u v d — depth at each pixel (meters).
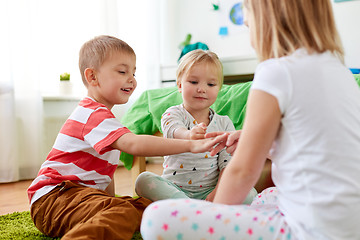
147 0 3.08
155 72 3.10
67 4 2.59
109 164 1.17
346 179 0.59
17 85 2.35
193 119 1.24
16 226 1.19
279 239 0.61
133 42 3.04
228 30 3.18
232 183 0.64
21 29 2.34
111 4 2.78
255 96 0.64
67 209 1.00
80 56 1.22
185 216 0.63
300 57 0.64
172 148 0.94
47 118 2.52
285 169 0.63
